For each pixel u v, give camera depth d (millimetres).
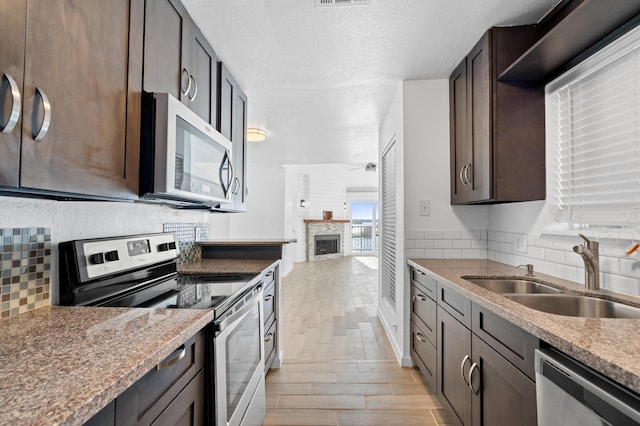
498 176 1794
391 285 3111
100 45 954
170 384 884
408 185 2473
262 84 2486
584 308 1351
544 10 1655
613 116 1429
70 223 1273
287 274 6715
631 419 625
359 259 9203
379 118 3326
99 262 1290
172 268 1848
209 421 1126
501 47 1787
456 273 1830
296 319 3670
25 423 471
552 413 848
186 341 969
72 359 697
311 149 4703
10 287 1020
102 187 962
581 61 1540
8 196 966
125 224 1639
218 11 1631
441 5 1606
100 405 560
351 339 3035
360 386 2170
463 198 2191
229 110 2086
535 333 915
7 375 620
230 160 1781
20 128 703
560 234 1655
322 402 1985
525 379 1000
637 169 1317
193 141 1356
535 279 1672
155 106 1162
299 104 2910
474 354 1385
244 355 1479
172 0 1360
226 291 1451
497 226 2309
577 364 802
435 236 2459
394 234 2939
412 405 1950
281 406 1945
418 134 2469
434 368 1907
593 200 1538
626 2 1184
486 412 1273
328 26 1769
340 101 2854
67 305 1170
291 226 7223
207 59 1740
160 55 1272
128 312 1071
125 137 1069
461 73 2193
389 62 2188
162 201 1503
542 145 1802
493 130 1803
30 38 727
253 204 6562
